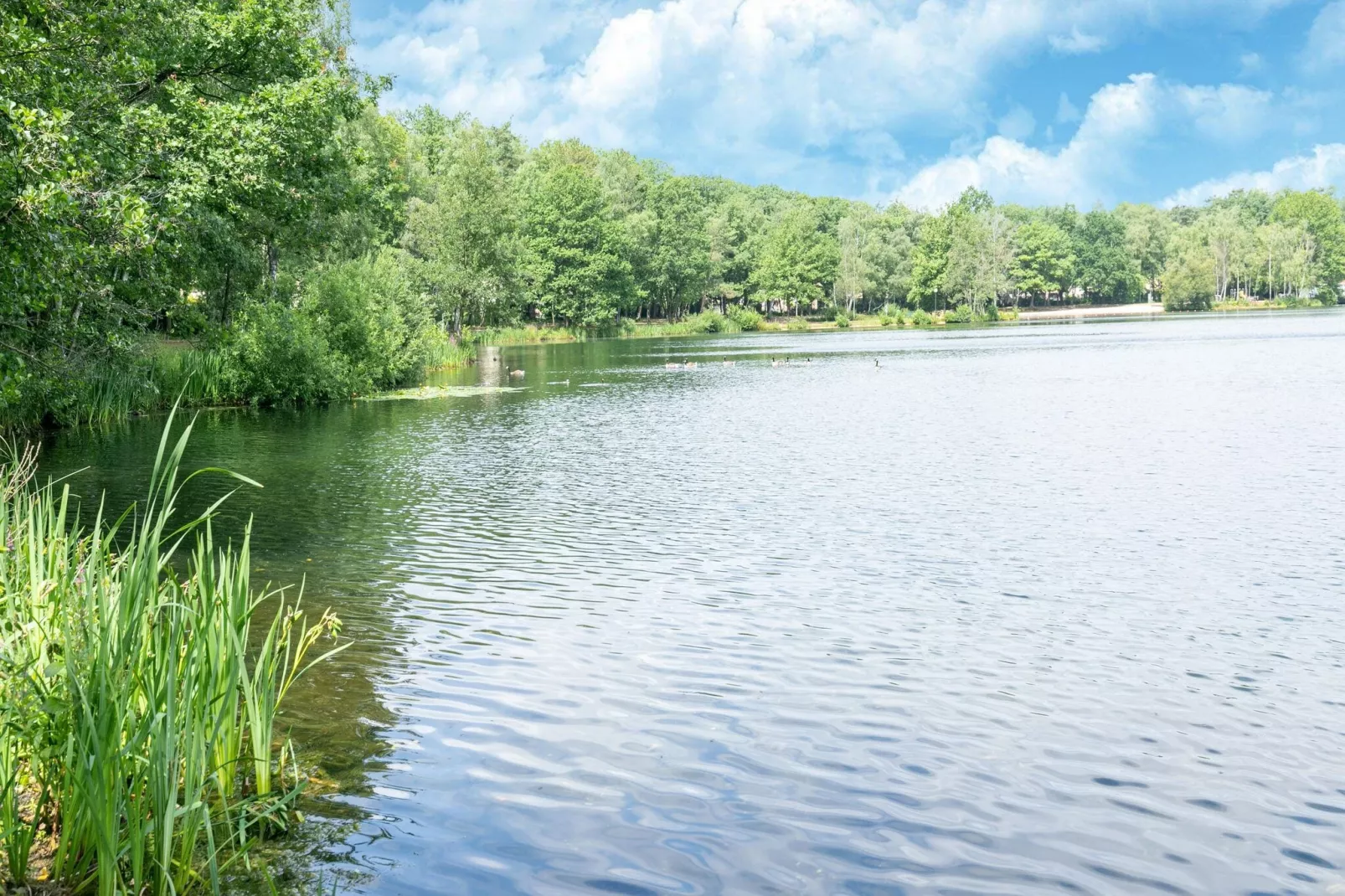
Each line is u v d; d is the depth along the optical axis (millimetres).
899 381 47625
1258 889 6027
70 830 5422
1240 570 13531
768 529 16359
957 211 151750
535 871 6027
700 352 80125
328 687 9078
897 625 11305
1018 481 20547
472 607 11898
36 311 15906
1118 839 6598
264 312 39906
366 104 32875
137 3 22844
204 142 23125
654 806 6906
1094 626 11234
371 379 43938
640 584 13016
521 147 127625
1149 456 23391
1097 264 175500
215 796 6531
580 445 27094
